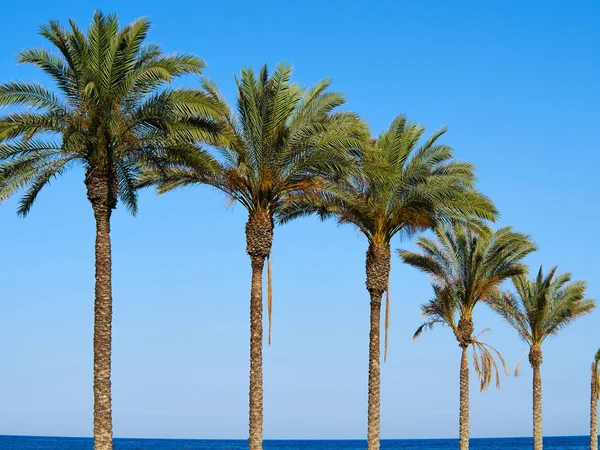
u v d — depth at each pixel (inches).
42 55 988.6
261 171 1139.9
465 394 1724.9
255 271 1164.5
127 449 7145.7
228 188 1158.3
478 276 1702.8
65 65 1000.9
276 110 1117.7
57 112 1000.9
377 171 1126.4
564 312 1969.7
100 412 995.9
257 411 1147.3
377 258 1333.7
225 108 1132.5
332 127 1114.1
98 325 1010.7
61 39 986.7
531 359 2004.2
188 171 1152.2
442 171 1317.7
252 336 1162.0
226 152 1141.7
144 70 984.9
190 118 1011.3
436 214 1321.4
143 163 1091.3
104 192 1017.5
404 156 1306.6
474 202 1268.5
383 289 1336.1
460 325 1720.0
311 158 1118.4
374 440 1317.7
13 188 1017.5
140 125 1015.0
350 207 1295.5
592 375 2320.4
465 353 1723.7
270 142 1127.0
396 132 1309.1
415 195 1275.8
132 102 1007.0
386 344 1318.9
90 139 993.5
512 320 2021.4
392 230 1349.7
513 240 1660.9
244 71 1127.6
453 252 1707.7
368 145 1114.1
